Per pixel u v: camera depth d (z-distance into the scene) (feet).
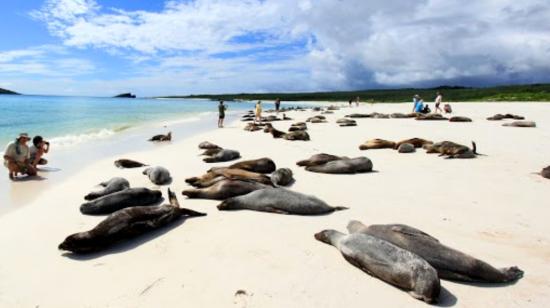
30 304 12.62
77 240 16.19
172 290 13.34
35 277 14.42
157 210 19.45
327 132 63.00
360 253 14.82
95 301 12.73
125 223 17.65
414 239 15.19
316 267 14.97
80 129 70.74
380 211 21.83
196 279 14.05
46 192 26.45
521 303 12.65
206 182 27.22
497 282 13.97
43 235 18.54
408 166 34.40
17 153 30.37
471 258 14.24
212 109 182.80
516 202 23.26
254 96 549.13
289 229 19.03
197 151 45.01
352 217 20.86
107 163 37.29
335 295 13.03
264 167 32.04
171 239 17.88
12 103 190.70
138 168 34.86
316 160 34.55
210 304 12.47
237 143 51.57
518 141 48.16
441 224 19.62
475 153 39.29
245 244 17.15
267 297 12.87
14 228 19.47
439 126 68.95
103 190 24.70
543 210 21.74
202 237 18.06
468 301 12.77
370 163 32.45
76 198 24.90
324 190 26.53
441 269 14.21
